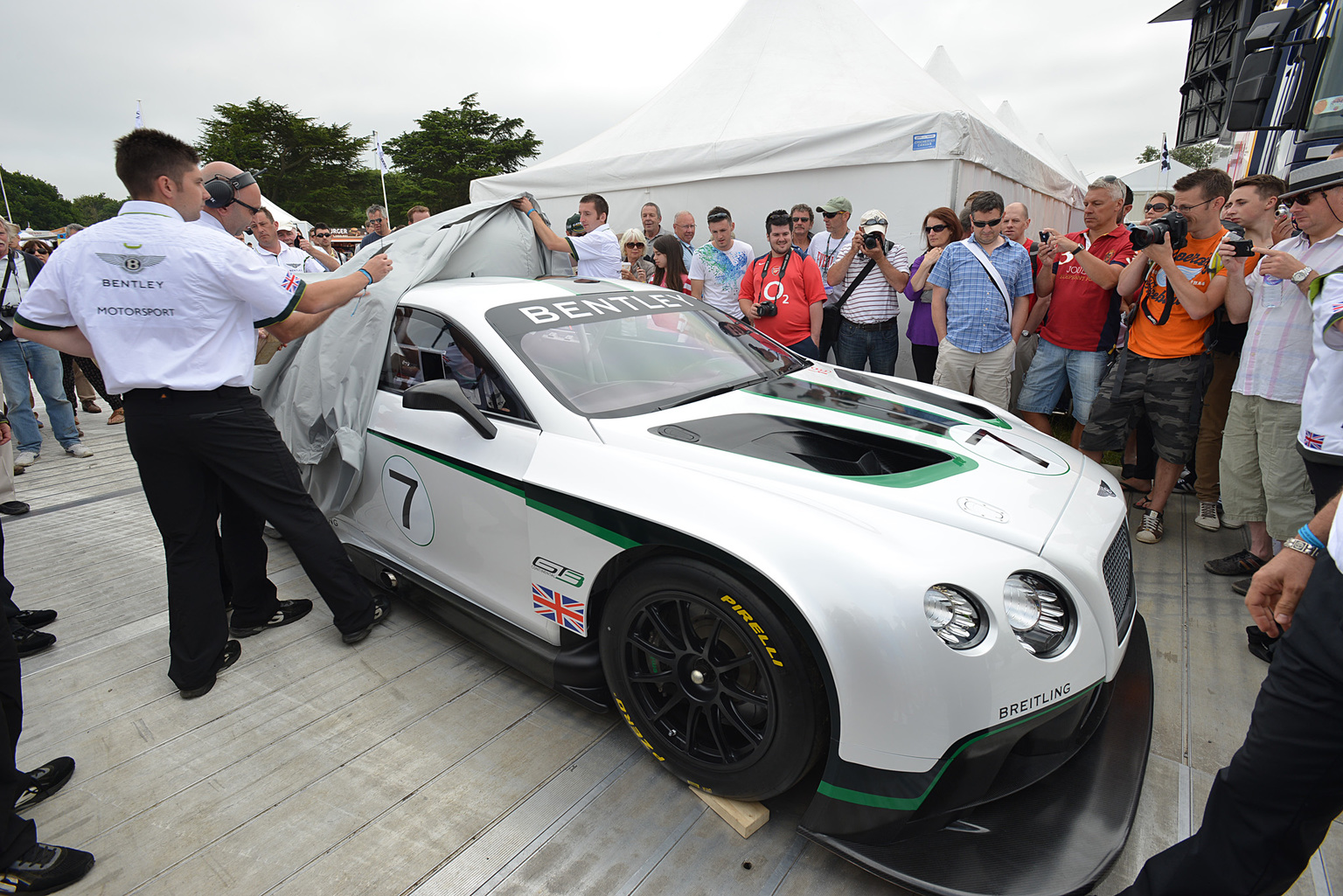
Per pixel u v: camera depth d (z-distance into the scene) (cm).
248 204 250
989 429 217
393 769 194
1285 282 252
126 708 226
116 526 378
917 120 460
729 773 167
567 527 187
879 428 207
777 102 552
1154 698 210
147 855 168
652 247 508
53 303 199
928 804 145
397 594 262
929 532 155
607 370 225
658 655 175
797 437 200
